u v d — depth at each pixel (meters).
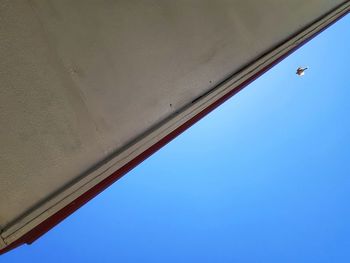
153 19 1.59
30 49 1.15
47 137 1.10
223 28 1.94
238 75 1.90
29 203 1.03
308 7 2.80
